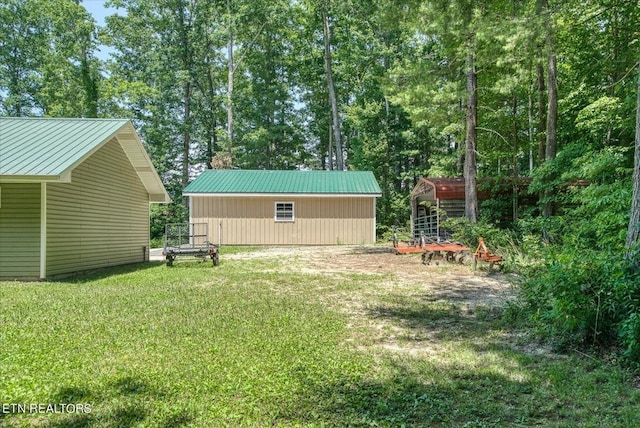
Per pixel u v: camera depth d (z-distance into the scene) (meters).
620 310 3.90
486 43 10.31
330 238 20.28
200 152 34.00
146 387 3.29
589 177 9.98
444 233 15.14
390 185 27.69
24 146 10.05
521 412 2.91
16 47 30.33
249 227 20.11
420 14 9.92
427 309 6.20
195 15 31.33
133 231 14.12
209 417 2.82
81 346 4.31
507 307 5.86
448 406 3.00
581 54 14.00
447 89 13.04
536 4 9.62
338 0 28.48
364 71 30.80
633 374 3.50
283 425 2.72
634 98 10.75
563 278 4.09
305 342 4.51
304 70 33.06
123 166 13.33
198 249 12.27
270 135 31.38
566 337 4.36
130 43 31.67
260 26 30.69
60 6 30.17
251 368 3.71
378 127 27.72
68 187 10.28
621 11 12.03
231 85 30.64
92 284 8.72
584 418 2.80
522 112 17.45
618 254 4.23
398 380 3.48
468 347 4.41
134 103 30.34
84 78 28.81
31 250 9.37
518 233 13.41
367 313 5.96
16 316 5.64
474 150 13.12
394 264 11.77
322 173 22.70
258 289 7.91
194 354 4.08
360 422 2.75
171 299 6.88
